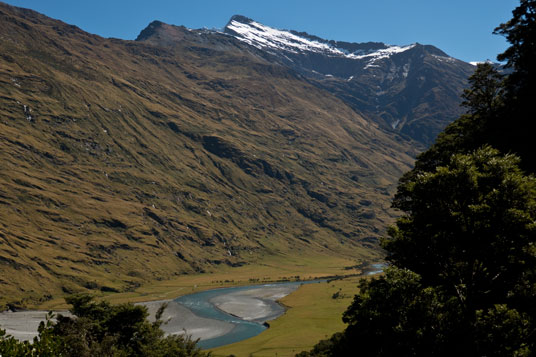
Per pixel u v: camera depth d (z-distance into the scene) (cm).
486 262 2328
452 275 2486
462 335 2145
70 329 3453
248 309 19900
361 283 5988
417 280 2438
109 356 3403
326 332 13600
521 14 6197
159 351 5247
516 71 6475
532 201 2227
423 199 2602
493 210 2244
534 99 5522
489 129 5797
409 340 2222
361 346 3005
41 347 1345
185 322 17138
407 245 2703
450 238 2431
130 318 5862
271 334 14038
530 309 2252
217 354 11806
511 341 2028
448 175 2433
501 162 2369
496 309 2148
